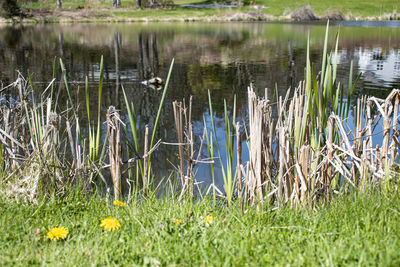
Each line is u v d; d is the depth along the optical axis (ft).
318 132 9.86
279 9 123.13
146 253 6.57
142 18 109.50
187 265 6.27
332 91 9.49
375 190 9.69
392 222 7.53
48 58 43.55
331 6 123.13
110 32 75.82
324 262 6.22
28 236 7.13
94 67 38.40
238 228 7.66
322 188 9.82
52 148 10.26
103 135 17.85
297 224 7.89
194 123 20.57
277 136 10.23
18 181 9.90
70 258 6.43
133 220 8.04
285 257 6.41
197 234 7.39
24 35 68.90
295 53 48.44
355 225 7.58
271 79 32.81
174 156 16.14
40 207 8.64
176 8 129.70
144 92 27.84
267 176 9.66
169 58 45.09
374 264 5.97
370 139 10.44
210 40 63.41
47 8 120.47
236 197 10.75
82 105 23.30
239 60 43.32
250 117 9.34
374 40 60.80
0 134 10.12
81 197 9.71
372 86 29.19
